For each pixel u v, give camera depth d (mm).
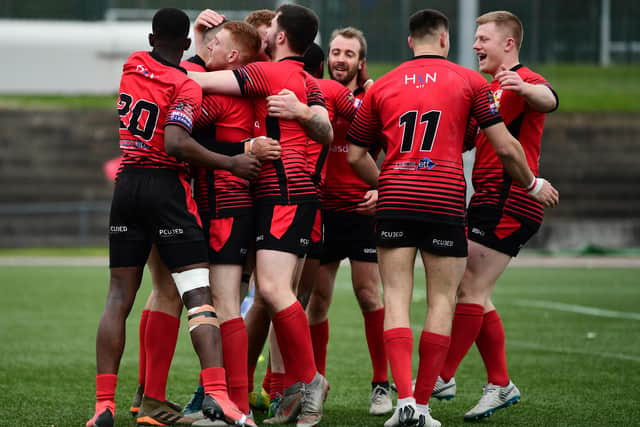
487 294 19641
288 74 18297
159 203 17031
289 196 17906
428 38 18250
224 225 17875
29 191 88312
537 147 19609
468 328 19312
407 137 17594
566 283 52719
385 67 100188
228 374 17781
